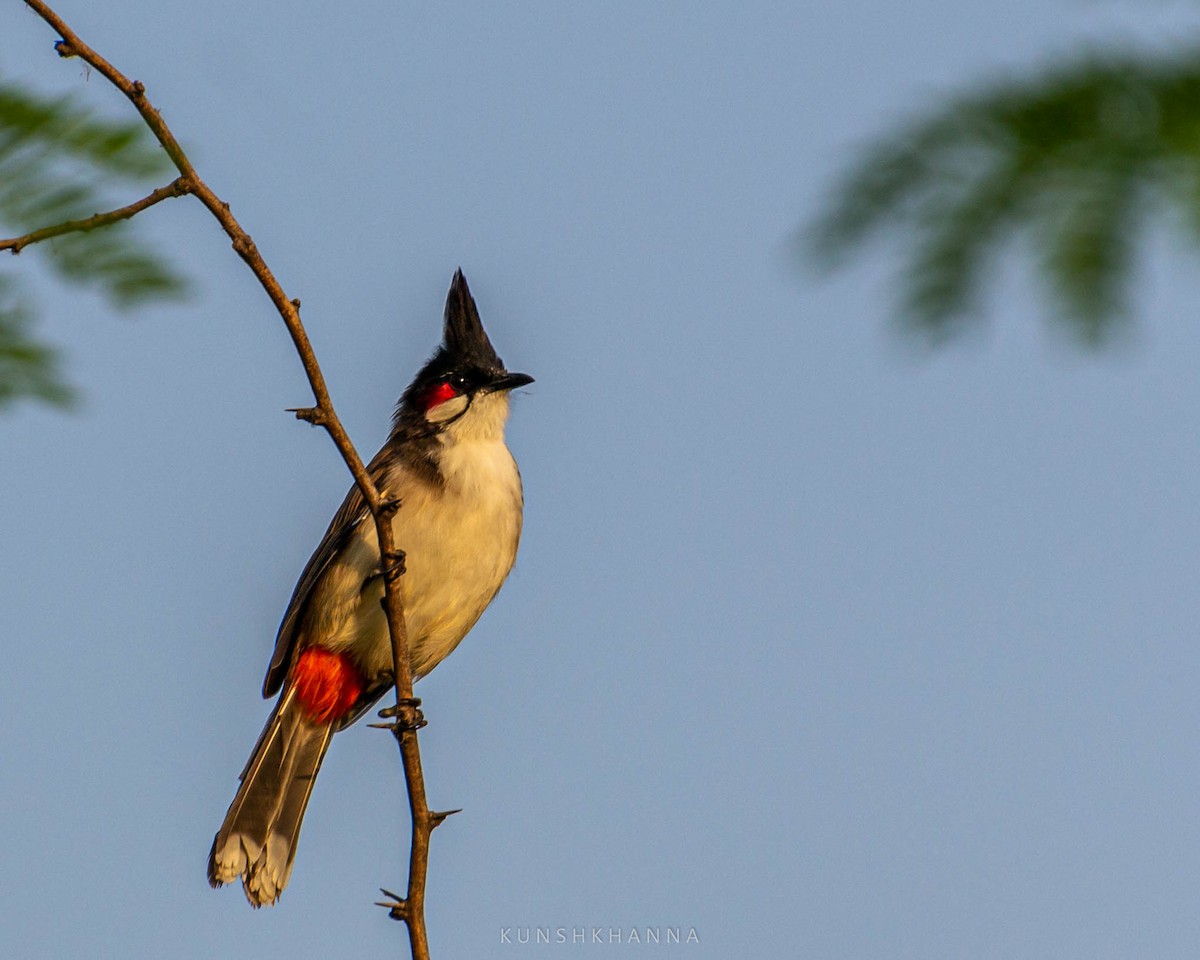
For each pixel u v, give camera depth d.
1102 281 2.52
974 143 2.61
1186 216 2.50
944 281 2.62
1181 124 2.49
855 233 2.69
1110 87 2.54
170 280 4.89
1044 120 2.56
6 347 4.86
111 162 4.66
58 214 4.67
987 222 2.60
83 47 5.71
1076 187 2.55
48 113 4.57
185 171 5.82
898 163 2.65
